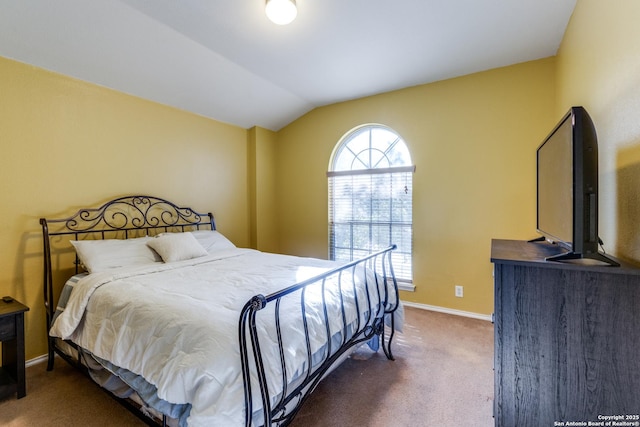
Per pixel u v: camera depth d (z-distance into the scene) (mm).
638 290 1017
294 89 3332
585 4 1782
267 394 1069
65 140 2396
